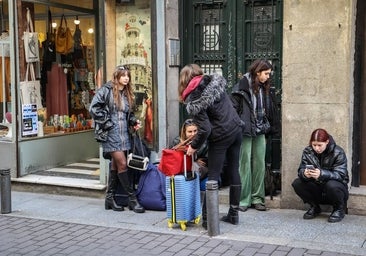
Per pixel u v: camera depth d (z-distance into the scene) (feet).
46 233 20.29
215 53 24.73
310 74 21.58
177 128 25.61
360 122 22.27
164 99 24.77
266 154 23.66
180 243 18.54
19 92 27.94
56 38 30.53
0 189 23.32
